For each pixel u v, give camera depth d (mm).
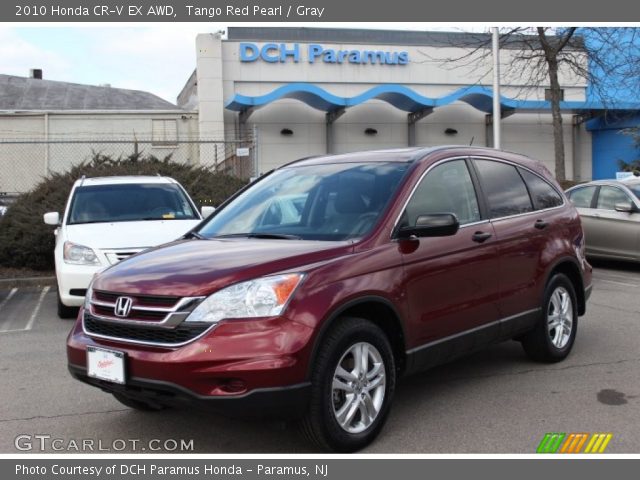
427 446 4176
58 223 9070
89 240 8188
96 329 4121
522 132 31281
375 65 29062
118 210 9195
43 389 5582
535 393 5160
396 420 4629
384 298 4191
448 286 4699
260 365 3590
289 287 3779
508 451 4098
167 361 3650
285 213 4973
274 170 5793
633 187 11961
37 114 28797
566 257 5934
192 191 13562
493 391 5230
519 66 27859
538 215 5793
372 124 29406
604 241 11961
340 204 4754
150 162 14461
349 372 4043
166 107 35688
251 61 27969
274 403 3625
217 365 3592
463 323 4832
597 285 10398
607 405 4867
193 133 29766
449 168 5133
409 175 4766
